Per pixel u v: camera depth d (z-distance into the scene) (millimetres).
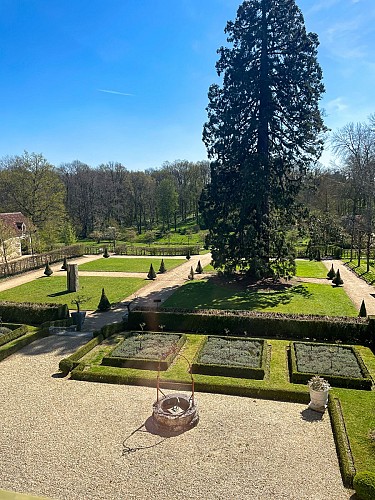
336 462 9781
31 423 11594
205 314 20391
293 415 12039
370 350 17531
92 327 21984
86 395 13422
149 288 31516
